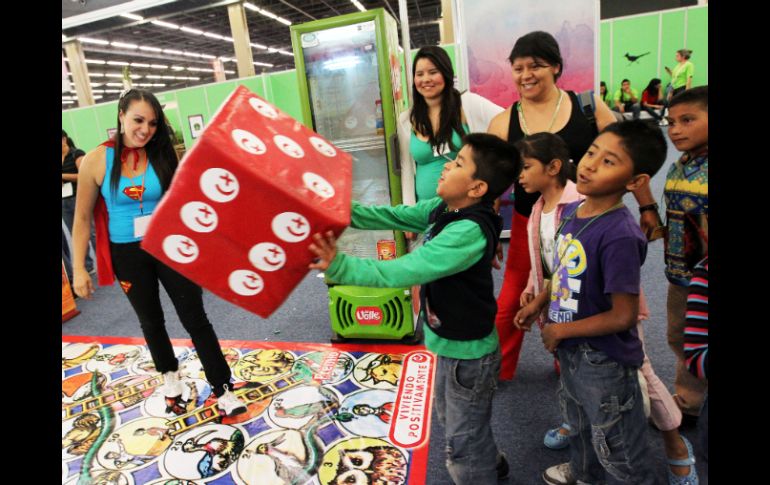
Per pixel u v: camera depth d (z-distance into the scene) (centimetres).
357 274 90
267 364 235
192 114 653
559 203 142
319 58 236
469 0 336
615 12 1042
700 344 73
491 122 191
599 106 172
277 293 85
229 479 164
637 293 105
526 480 150
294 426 187
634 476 117
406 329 238
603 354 112
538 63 164
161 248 82
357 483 155
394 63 239
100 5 349
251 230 80
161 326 194
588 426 125
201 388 220
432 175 203
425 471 158
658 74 756
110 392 227
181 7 797
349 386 211
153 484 165
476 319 117
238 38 965
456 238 103
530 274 174
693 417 159
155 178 172
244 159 78
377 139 243
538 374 204
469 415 122
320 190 83
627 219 108
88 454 182
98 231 182
